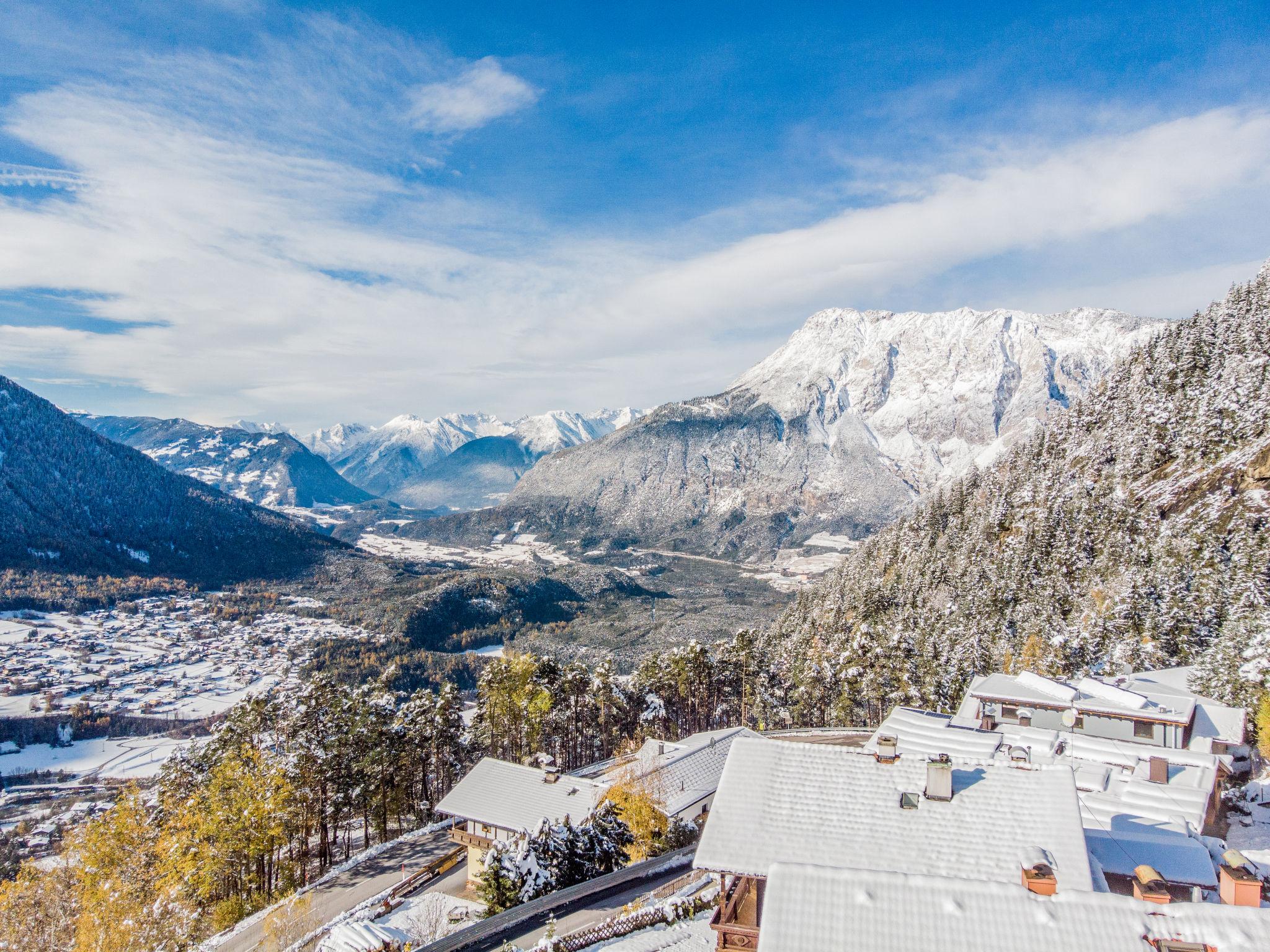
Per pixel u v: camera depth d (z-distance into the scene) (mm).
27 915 56906
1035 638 101062
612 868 47688
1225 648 67562
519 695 93562
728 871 27031
